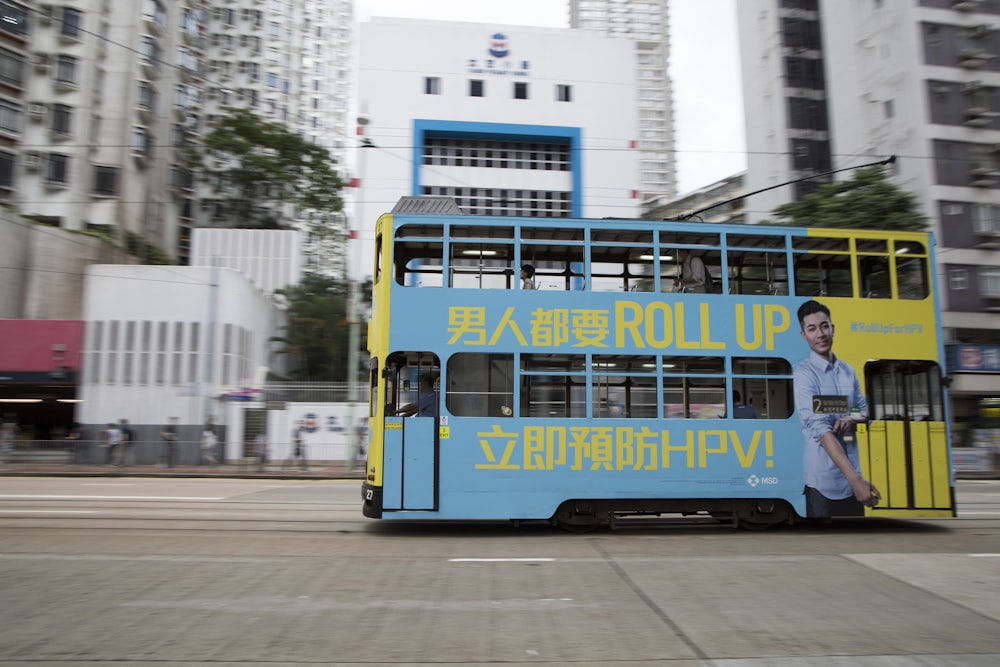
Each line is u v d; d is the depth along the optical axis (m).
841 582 6.92
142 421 25.47
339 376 32.03
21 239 28.11
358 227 26.80
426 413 9.75
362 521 11.21
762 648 4.95
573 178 38.66
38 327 25.80
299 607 5.89
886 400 10.36
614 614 5.77
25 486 17.59
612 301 10.06
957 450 26.02
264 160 40.34
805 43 40.00
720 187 52.97
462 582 6.87
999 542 9.45
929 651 4.90
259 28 62.31
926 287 10.59
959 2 29.59
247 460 25.30
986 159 28.92
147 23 40.09
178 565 7.52
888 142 30.39
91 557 7.93
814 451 10.05
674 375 9.98
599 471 9.77
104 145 35.81
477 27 38.81
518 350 9.88
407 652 4.82
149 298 26.09
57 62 35.84
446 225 10.07
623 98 39.59
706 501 10.02
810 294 10.59
